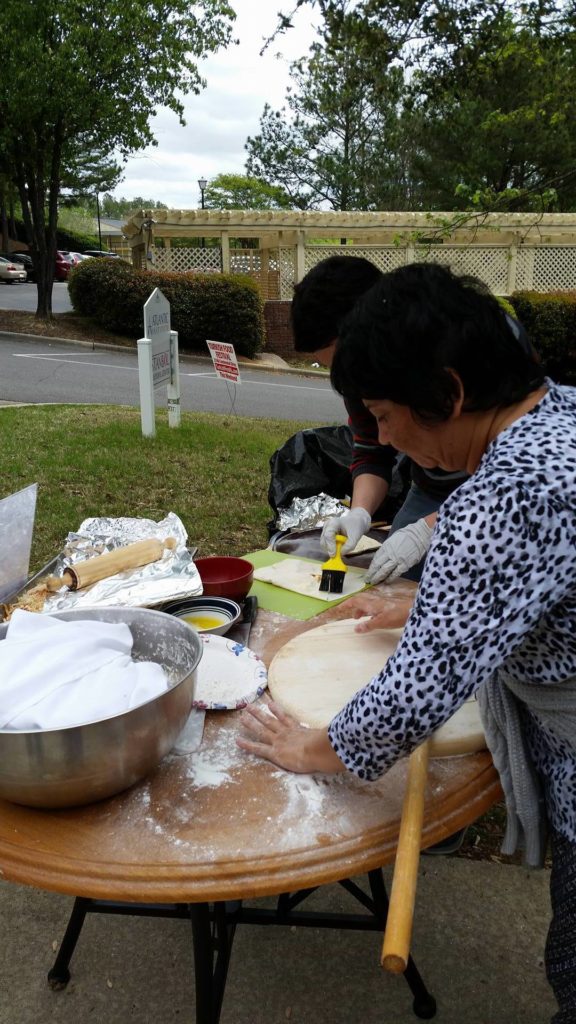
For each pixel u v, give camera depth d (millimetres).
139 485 5211
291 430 7496
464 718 1256
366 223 14375
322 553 2127
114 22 11703
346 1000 1729
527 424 911
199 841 997
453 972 1797
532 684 1040
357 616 1670
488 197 4180
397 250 14680
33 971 1804
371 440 2209
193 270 14945
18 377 10289
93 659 1147
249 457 6090
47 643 1161
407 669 864
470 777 1146
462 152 19406
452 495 873
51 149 13031
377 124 23078
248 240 22406
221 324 13289
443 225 4387
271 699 1355
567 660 964
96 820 1042
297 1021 1677
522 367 936
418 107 5723
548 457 857
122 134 12836
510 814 1193
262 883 945
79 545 1995
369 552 2119
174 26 12164
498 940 1888
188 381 11266
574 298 12648
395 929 802
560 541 824
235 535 4410
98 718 1005
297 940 1899
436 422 923
